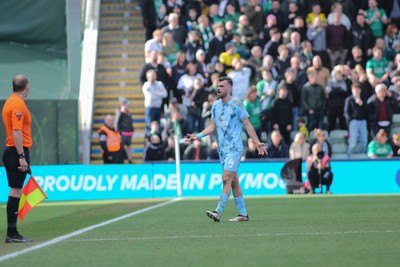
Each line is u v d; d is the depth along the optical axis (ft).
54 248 91.09
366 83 242.58
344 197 203.21
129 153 239.71
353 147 240.94
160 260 77.66
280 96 237.04
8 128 100.42
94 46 268.41
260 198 203.82
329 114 243.60
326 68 246.47
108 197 231.50
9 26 277.03
